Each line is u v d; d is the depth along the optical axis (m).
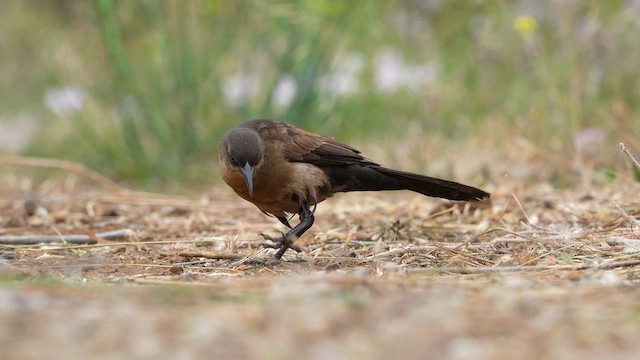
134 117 18.02
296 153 10.40
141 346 5.59
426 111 18.33
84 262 9.46
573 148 14.84
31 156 19.14
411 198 14.09
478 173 15.12
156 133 17.61
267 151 10.30
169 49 17.69
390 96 19.05
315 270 8.97
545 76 16.61
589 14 16.81
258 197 10.48
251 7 17.81
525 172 14.91
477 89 18.42
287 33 17.89
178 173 17.14
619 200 12.22
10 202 14.98
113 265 9.31
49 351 5.50
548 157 14.86
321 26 17.89
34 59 23.17
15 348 5.55
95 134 18.75
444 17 20.16
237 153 10.15
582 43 16.59
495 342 5.68
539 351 5.54
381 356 5.44
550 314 6.29
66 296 6.78
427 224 11.72
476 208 12.38
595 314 6.30
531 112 16.38
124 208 14.20
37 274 8.27
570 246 9.45
